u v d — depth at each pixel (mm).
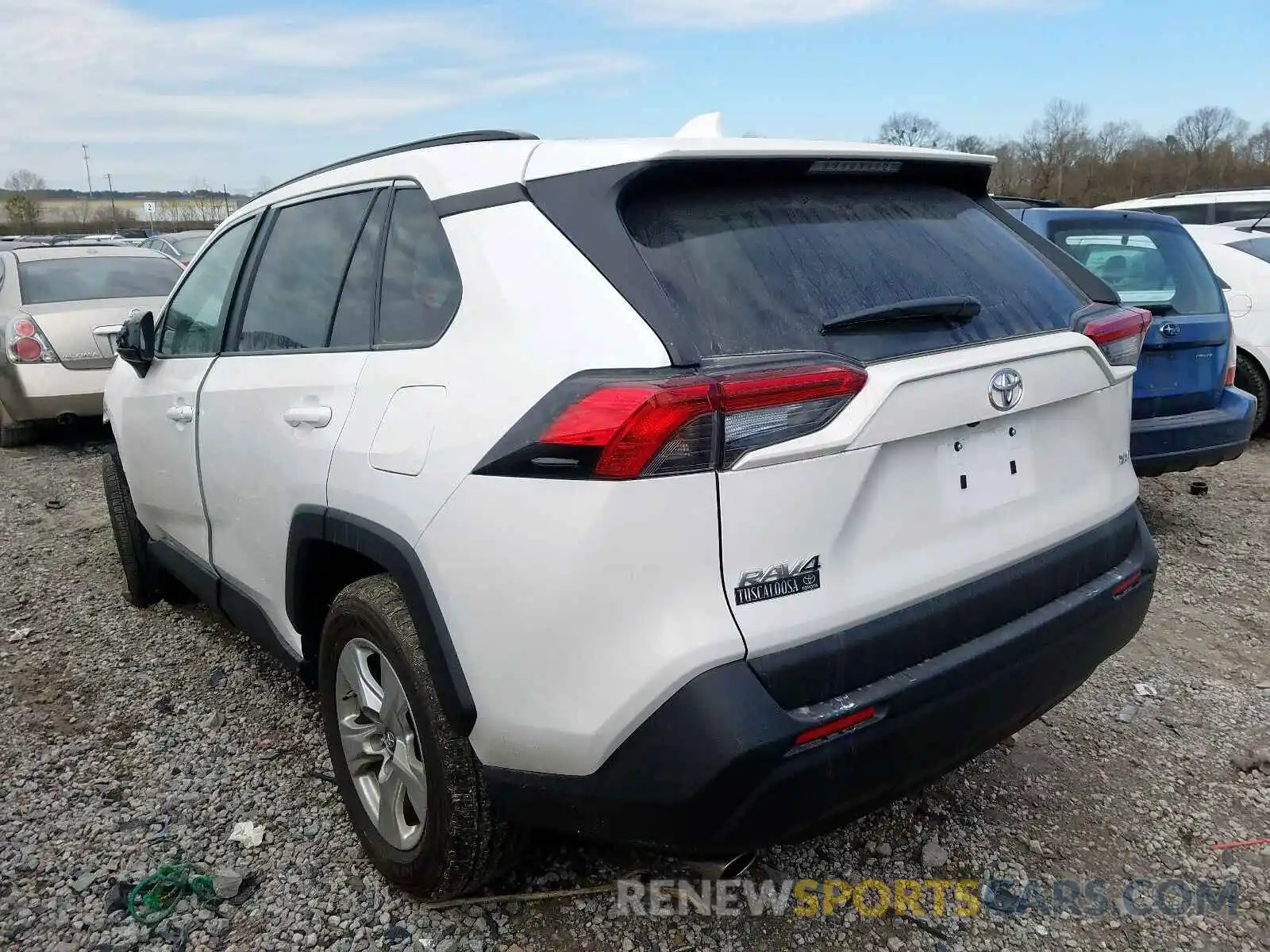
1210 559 5082
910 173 2588
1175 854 2711
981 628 2172
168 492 3672
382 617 2332
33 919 2475
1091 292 2689
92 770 3160
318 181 2986
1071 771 3113
